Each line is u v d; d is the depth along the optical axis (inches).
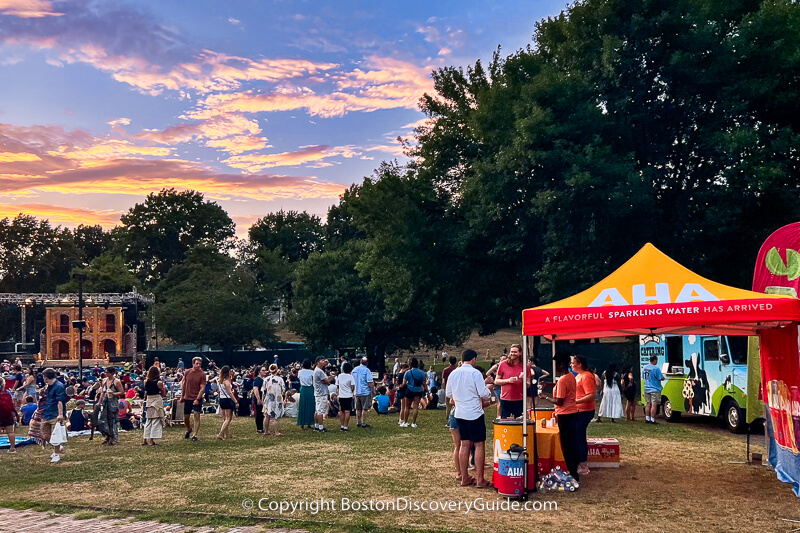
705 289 353.7
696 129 970.7
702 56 945.5
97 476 442.0
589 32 1018.1
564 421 381.1
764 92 913.5
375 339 2244.1
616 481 394.6
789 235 399.5
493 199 1067.3
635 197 872.9
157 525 310.5
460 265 1231.5
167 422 760.3
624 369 862.5
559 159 940.0
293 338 4015.8
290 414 840.9
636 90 964.6
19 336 4128.9
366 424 714.2
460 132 1311.5
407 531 290.5
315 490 376.8
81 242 5851.4
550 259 1068.5
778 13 922.1
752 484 384.5
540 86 965.8
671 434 615.5
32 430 564.7
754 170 853.8
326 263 2338.8
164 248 5359.3
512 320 1358.3
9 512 342.6
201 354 2893.7
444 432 647.8
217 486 394.3
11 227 5137.8
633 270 375.6
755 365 466.0
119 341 3070.9
